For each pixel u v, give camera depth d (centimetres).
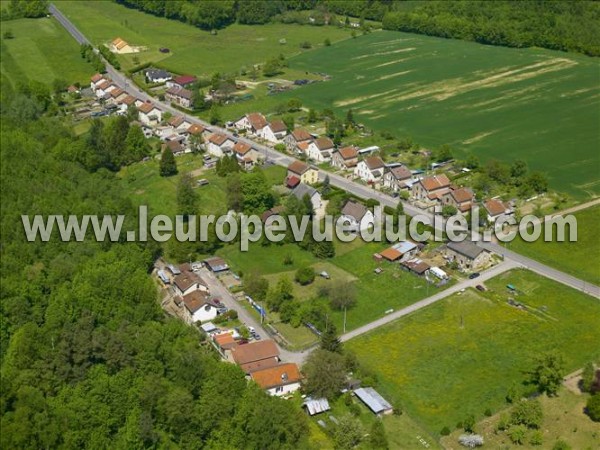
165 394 13912
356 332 17338
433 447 13738
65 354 14612
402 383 15575
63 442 12875
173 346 15775
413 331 17300
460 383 15538
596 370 15538
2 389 13250
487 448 13712
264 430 13288
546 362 15188
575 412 14575
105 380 13850
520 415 14175
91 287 16900
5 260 19075
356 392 15075
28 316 16975
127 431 13225
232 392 14138
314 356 15462
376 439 13588
